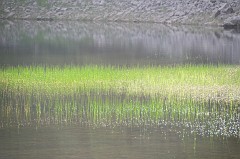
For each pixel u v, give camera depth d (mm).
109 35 155625
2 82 72500
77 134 50688
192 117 56656
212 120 55375
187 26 186500
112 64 93625
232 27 177875
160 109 59625
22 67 87812
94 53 112812
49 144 47625
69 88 69625
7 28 178625
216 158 44062
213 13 191125
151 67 87500
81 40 141500
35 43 133875
